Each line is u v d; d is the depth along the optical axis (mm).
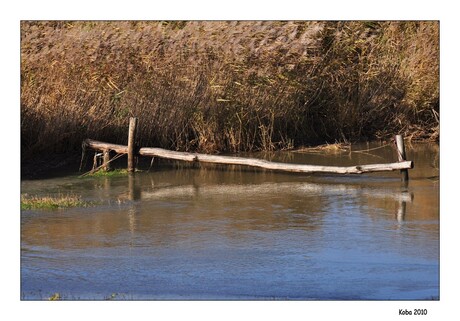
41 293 10055
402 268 10883
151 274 10773
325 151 20016
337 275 10633
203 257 11508
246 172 17906
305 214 13992
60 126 18609
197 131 19906
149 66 20062
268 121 20406
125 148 17953
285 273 10750
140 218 13789
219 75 20156
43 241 12344
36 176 17391
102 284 10359
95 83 19734
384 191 15727
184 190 16078
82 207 14602
